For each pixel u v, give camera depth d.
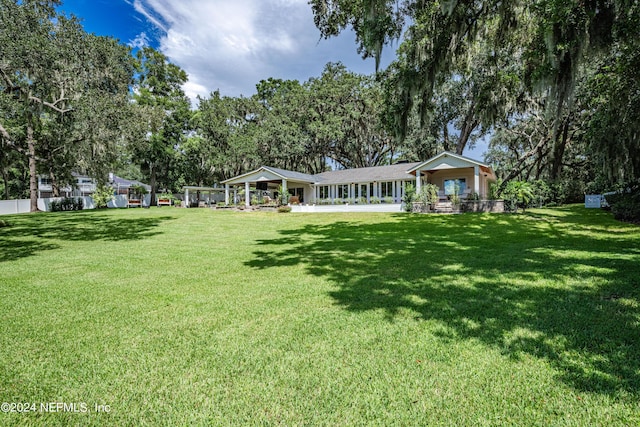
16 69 12.29
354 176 24.39
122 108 17.81
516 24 9.09
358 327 3.13
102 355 2.66
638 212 11.51
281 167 35.06
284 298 4.09
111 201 27.78
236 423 1.86
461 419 1.86
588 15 6.64
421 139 24.28
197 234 11.21
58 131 18.58
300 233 11.34
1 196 34.03
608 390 2.07
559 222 12.23
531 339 2.79
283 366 2.44
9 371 2.43
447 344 2.74
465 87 21.55
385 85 10.45
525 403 1.98
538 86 8.08
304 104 31.09
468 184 20.03
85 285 4.81
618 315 3.22
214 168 31.31
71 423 1.88
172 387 2.21
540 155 24.23
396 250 7.48
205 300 4.05
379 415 1.90
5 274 5.53
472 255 6.62
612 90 9.02
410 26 9.42
